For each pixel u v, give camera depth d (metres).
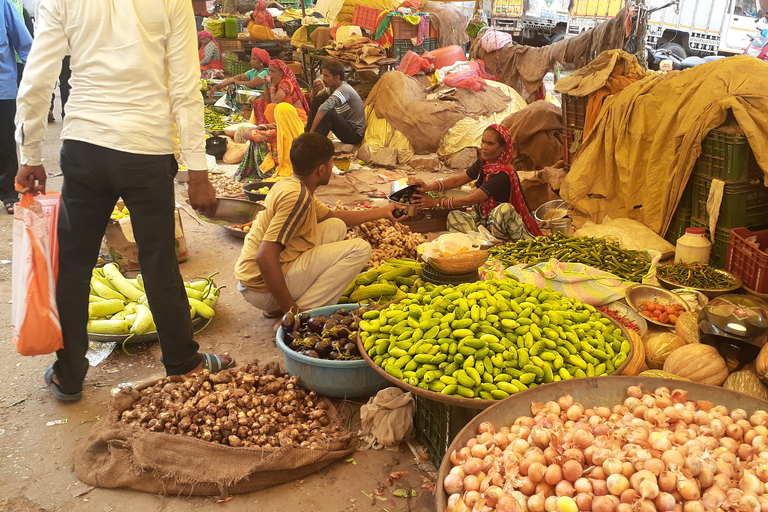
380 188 7.46
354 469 2.76
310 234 3.76
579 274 3.84
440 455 2.71
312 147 3.52
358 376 3.05
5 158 5.99
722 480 1.87
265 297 3.86
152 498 2.57
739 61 4.57
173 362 3.21
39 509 2.49
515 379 2.51
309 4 16.73
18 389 3.31
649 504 1.78
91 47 2.67
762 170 4.31
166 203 2.91
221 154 8.93
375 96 9.24
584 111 6.02
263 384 3.02
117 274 4.29
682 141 4.62
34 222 2.87
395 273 3.97
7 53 5.69
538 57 9.41
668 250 4.76
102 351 3.68
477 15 10.91
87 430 2.97
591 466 1.95
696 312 3.57
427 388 2.52
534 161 7.43
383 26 11.43
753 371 3.05
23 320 2.91
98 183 2.78
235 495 2.59
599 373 2.62
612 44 8.11
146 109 2.75
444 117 8.68
